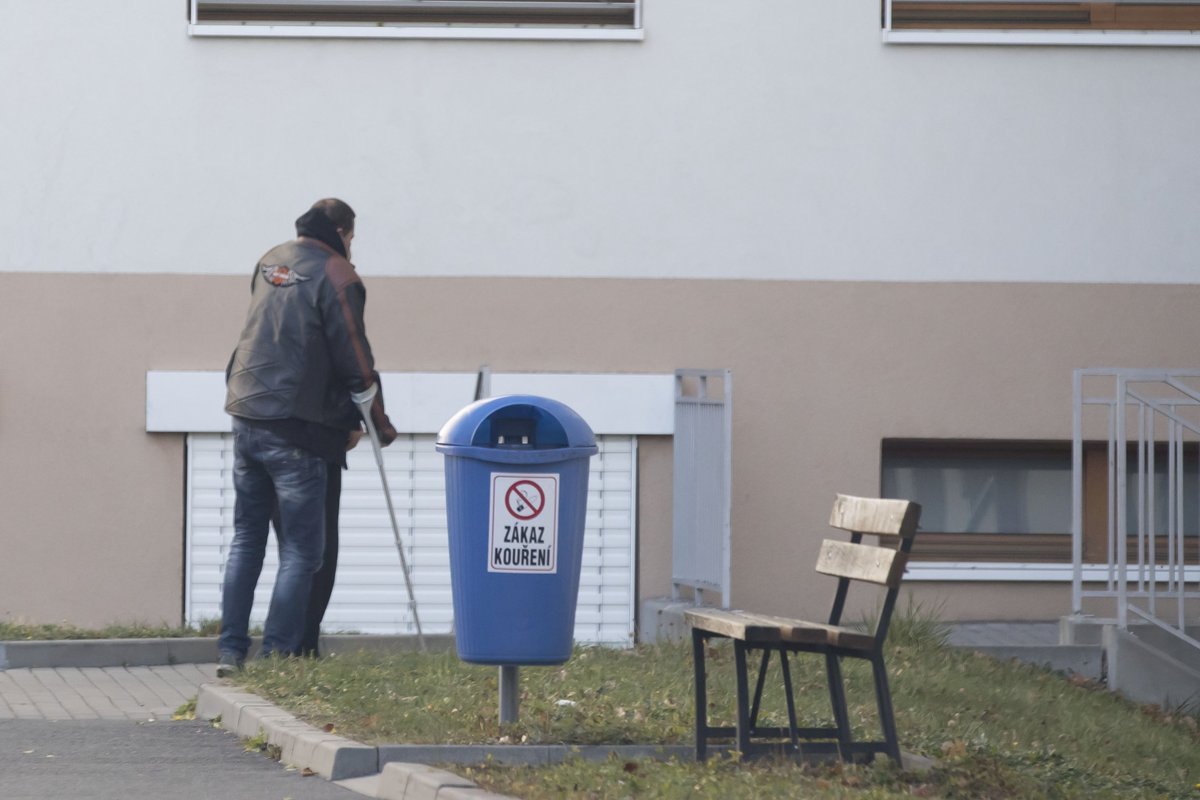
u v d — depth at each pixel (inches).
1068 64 1619.1
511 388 1589.6
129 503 1576.0
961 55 1615.4
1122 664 1311.5
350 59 1593.3
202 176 1584.6
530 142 1599.4
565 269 1598.2
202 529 1583.4
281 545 1178.6
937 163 1614.2
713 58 1605.6
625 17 1614.2
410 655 1179.9
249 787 819.4
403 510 1589.6
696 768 810.8
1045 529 1660.9
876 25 1610.5
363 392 1179.9
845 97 1610.5
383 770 817.5
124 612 1573.6
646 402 1590.8
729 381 1417.3
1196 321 1622.8
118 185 1579.7
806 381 1605.6
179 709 1074.7
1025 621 1608.0
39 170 1576.0
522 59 1598.2
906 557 813.9
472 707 963.3
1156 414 1627.7
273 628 1162.6
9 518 1568.7
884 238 1611.7
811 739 882.1
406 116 1594.5
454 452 867.4
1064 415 1616.6
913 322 1611.7
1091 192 1621.6
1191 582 1601.9
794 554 1599.4
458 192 1594.5
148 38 1582.2
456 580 877.8
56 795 796.0
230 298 1585.9
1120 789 920.9
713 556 1455.5
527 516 869.2
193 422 1572.3
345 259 1200.8
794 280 1605.6
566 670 1114.1
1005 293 1616.6
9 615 1565.0
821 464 1605.6
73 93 1578.5
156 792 804.6
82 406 1573.6
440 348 1589.6
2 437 1568.7
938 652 1304.1
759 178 1605.6
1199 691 1307.8
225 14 1600.6
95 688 1195.3
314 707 979.9
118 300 1578.5
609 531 1599.4
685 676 1115.3
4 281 1571.1
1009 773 863.7
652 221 1600.6
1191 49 1625.2
